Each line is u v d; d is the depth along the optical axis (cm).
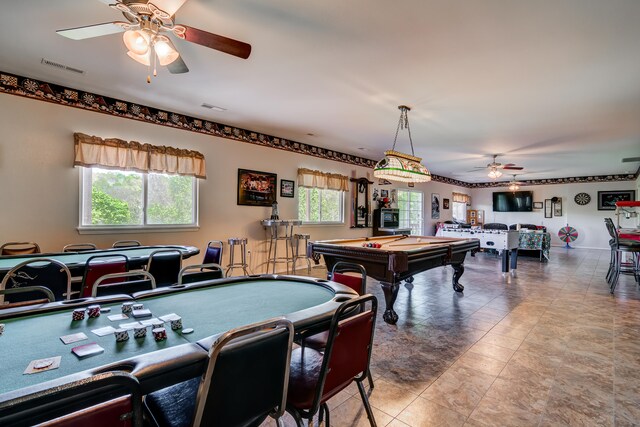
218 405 97
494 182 1226
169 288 191
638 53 266
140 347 112
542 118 442
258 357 105
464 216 1254
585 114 423
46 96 351
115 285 193
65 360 101
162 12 179
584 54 269
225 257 509
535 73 306
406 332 304
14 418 69
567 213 1088
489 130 507
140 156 413
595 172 952
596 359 248
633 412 183
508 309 379
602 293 456
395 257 312
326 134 555
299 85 345
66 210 367
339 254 366
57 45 273
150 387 89
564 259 795
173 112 445
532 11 213
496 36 244
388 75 316
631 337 292
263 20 229
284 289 201
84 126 376
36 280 235
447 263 413
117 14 227
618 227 622
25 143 341
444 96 368
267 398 111
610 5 205
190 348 103
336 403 191
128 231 414
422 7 212
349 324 133
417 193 985
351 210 746
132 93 378
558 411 184
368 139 588
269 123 494
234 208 521
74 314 137
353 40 254
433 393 202
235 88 357
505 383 214
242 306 164
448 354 258
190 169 460
